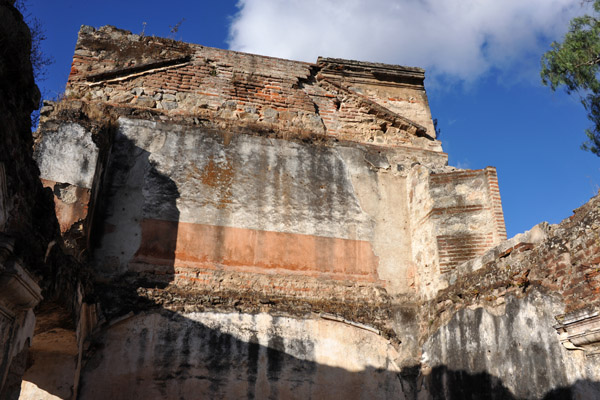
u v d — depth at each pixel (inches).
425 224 367.2
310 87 443.5
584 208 227.8
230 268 348.5
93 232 330.6
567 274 227.8
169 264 339.3
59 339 269.3
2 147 169.5
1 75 169.9
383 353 342.3
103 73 399.2
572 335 211.8
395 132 442.3
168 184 360.2
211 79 422.3
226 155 379.6
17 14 177.9
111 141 362.3
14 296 176.4
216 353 317.4
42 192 208.7
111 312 313.6
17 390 195.0
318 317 341.4
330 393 324.5
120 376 301.3
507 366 257.3
